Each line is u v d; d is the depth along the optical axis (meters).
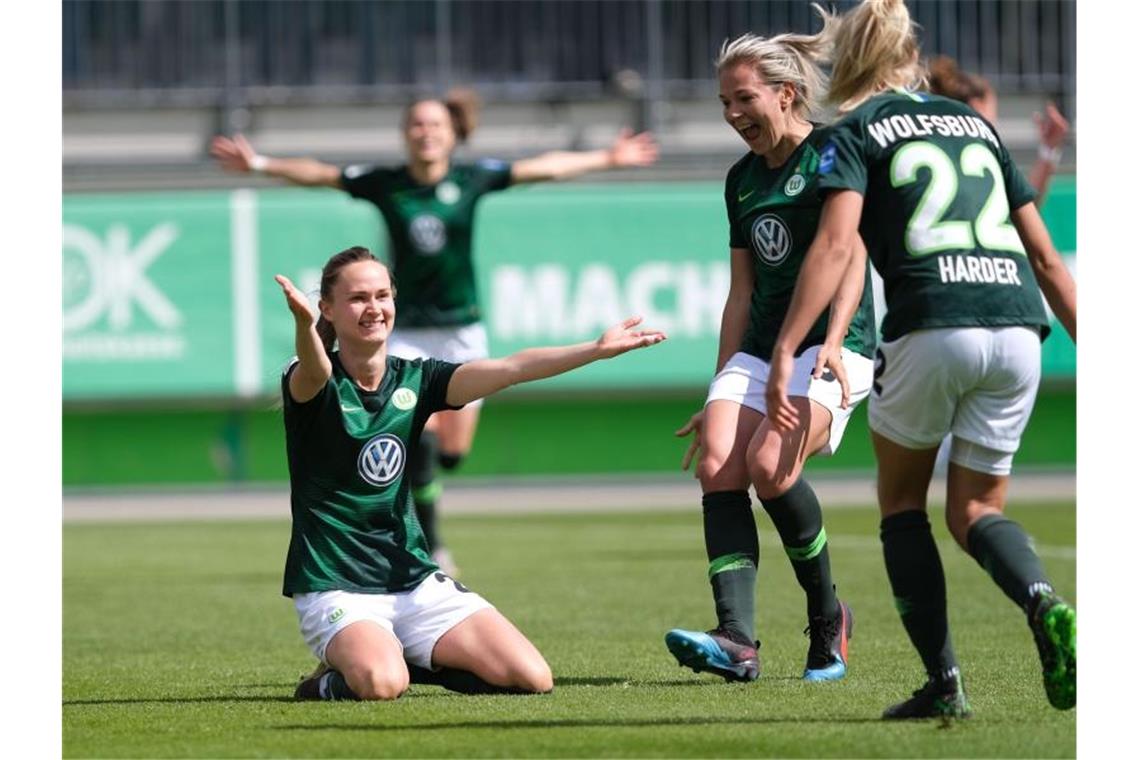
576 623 27.53
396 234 36.09
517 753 15.11
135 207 63.59
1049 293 16.78
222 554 43.44
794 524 19.52
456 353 36.47
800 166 19.50
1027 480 63.69
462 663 18.97
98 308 63.59
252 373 63.72
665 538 46.00
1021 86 71.88
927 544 16.17
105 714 18.28
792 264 19.58
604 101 72.81
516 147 72.50
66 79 72.50
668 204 64.81
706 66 73.56
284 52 73.31
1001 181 16.34
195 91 72.62
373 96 73.00
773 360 15.84
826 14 19.81
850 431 65.69
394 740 15.87
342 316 18.80
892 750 14.96
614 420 65.38
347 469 18.94
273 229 63.78
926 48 71.94
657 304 64.81
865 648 23.44
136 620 29.44
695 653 18.78
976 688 19.05
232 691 20.17
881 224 16.11
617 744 15.47
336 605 18.84
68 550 44.94
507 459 65.25
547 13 73.62
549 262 64.44
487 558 40.72
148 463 64.19
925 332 15.71
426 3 73.69
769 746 15.23
